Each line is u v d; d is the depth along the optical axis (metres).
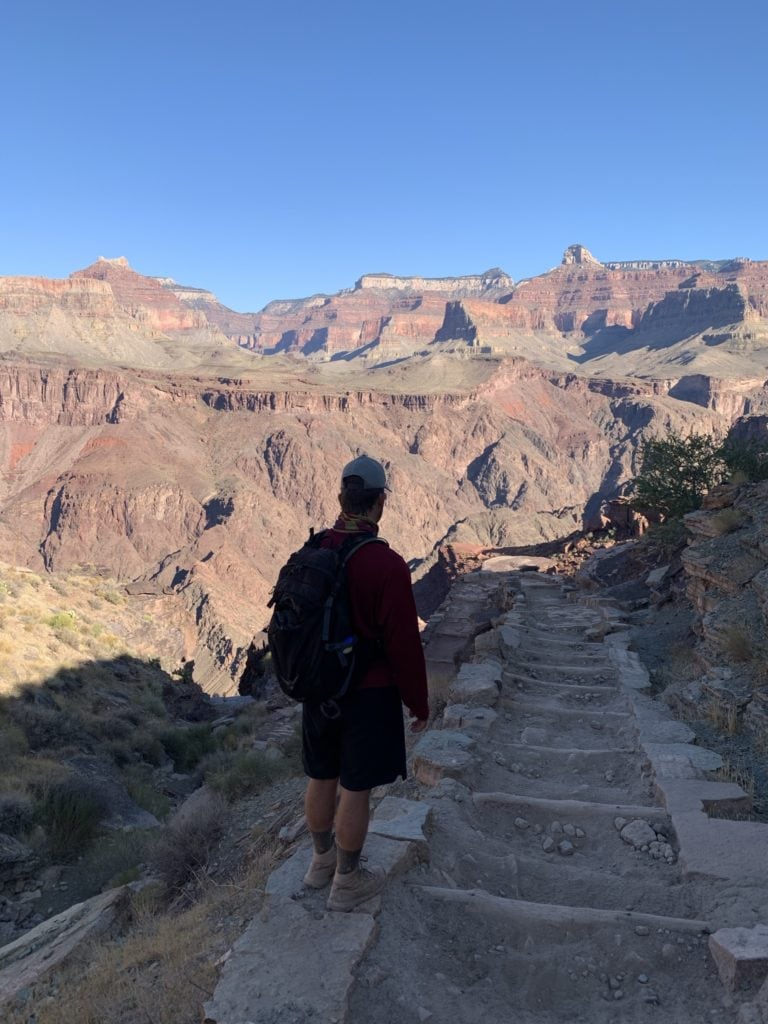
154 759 19.45
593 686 9.29
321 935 3.24
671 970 3.32
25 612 29.31
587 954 3.44
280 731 20.50
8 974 5.52
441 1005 2.98
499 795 5.48
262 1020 2.73
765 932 3.35
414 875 4.00
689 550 11.59
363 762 3.31
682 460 23.20
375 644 3.33
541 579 25.52
